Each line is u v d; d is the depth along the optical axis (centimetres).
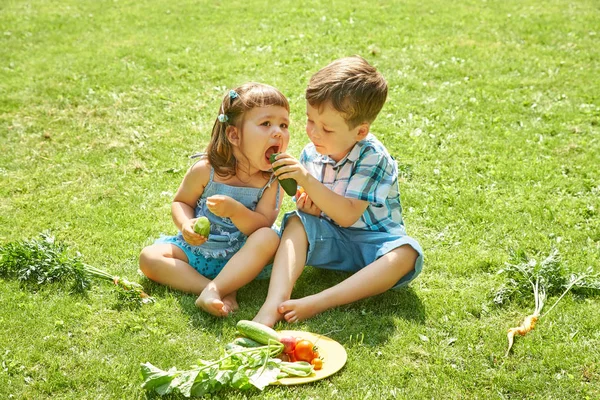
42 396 279
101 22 998
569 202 477
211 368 280
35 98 680
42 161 547
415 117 634
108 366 295
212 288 341
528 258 400
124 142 584
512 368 303
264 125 357
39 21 1007
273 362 291
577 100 684
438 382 291
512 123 628
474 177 518
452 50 840
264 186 376
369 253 365
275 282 343
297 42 867
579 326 334
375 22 961
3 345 309
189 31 932
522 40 884
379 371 297
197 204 387
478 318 345
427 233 440
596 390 289
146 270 365
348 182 371
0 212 462
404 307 351
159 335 319
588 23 957
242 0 1098
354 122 352
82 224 445
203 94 698
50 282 363
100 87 712
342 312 341
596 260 402
